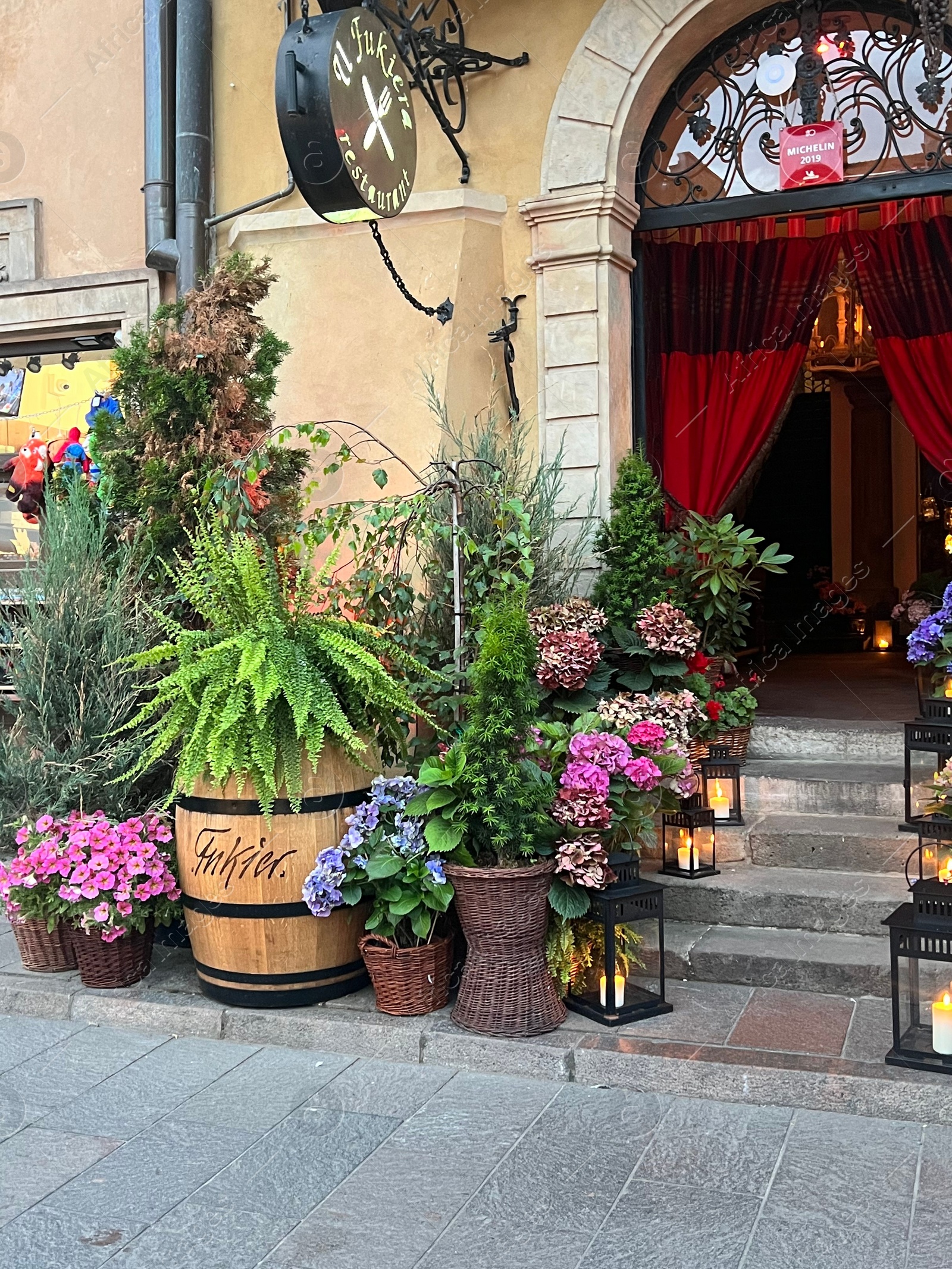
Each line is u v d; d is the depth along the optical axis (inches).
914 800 198.4
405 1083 145.3
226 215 256.5
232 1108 139.1
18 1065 153.8
